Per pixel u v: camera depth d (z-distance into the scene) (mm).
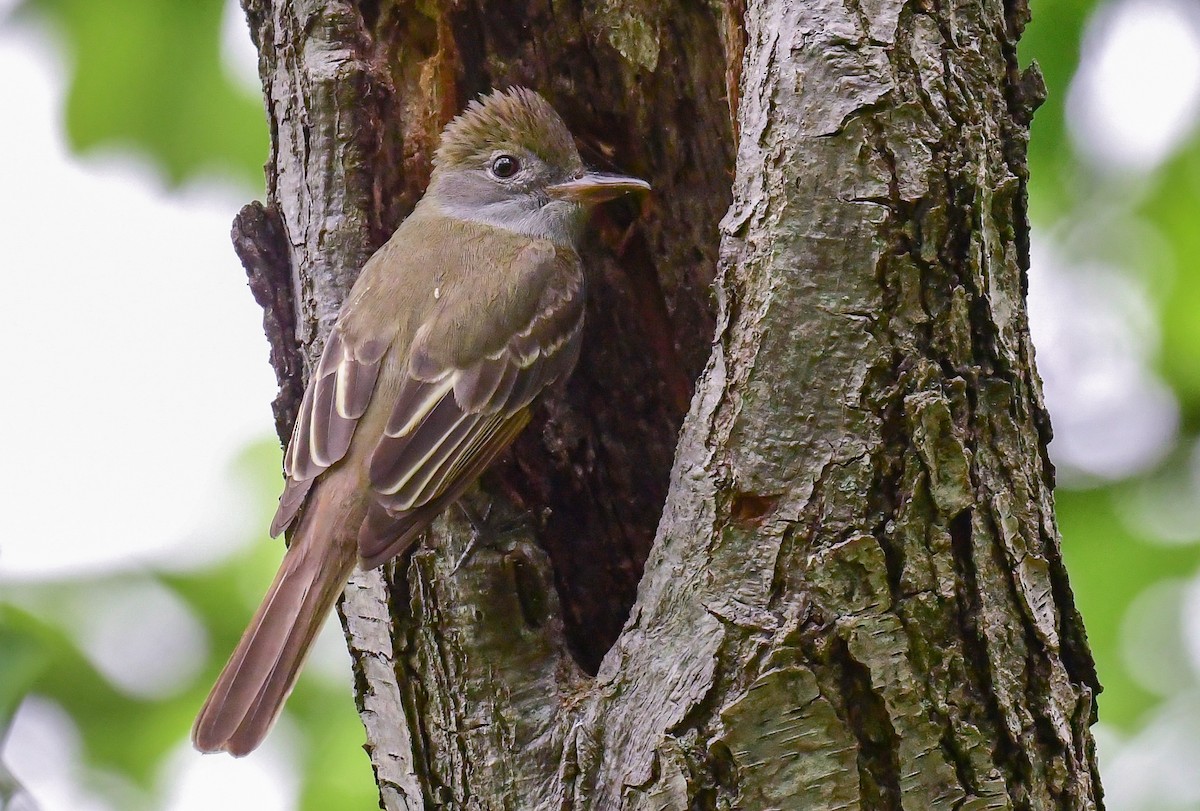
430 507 8023
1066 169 12445
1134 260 13031
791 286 7195
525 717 7559
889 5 7379
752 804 6707
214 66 12820
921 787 6715
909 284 7137
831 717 6727
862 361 7078
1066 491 12906
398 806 7898
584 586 8859
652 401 9398
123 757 12758
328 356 8484
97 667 12719
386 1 9062
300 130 8758
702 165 9281
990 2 7762
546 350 9078
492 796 7496
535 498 8977
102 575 12930
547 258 9312
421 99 9266
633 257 9594
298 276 8750
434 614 7789
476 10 9266
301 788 12367
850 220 7176
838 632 6773
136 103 12836
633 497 9172
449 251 9195
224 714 7461
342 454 8203
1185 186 12672
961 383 7094
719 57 9039
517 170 9602
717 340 7441
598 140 9750
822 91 7297
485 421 8664
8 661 9516
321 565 7871
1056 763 6973
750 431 7148
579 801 7145
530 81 9633
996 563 7043
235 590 13008
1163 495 12961
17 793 9242
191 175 12992
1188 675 12195
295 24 8789
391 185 9117
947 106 7320
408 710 7793
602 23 9219
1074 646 7375
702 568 7070
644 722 6996
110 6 12680
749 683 6781
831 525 6953
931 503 6945
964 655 6887
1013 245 7570
